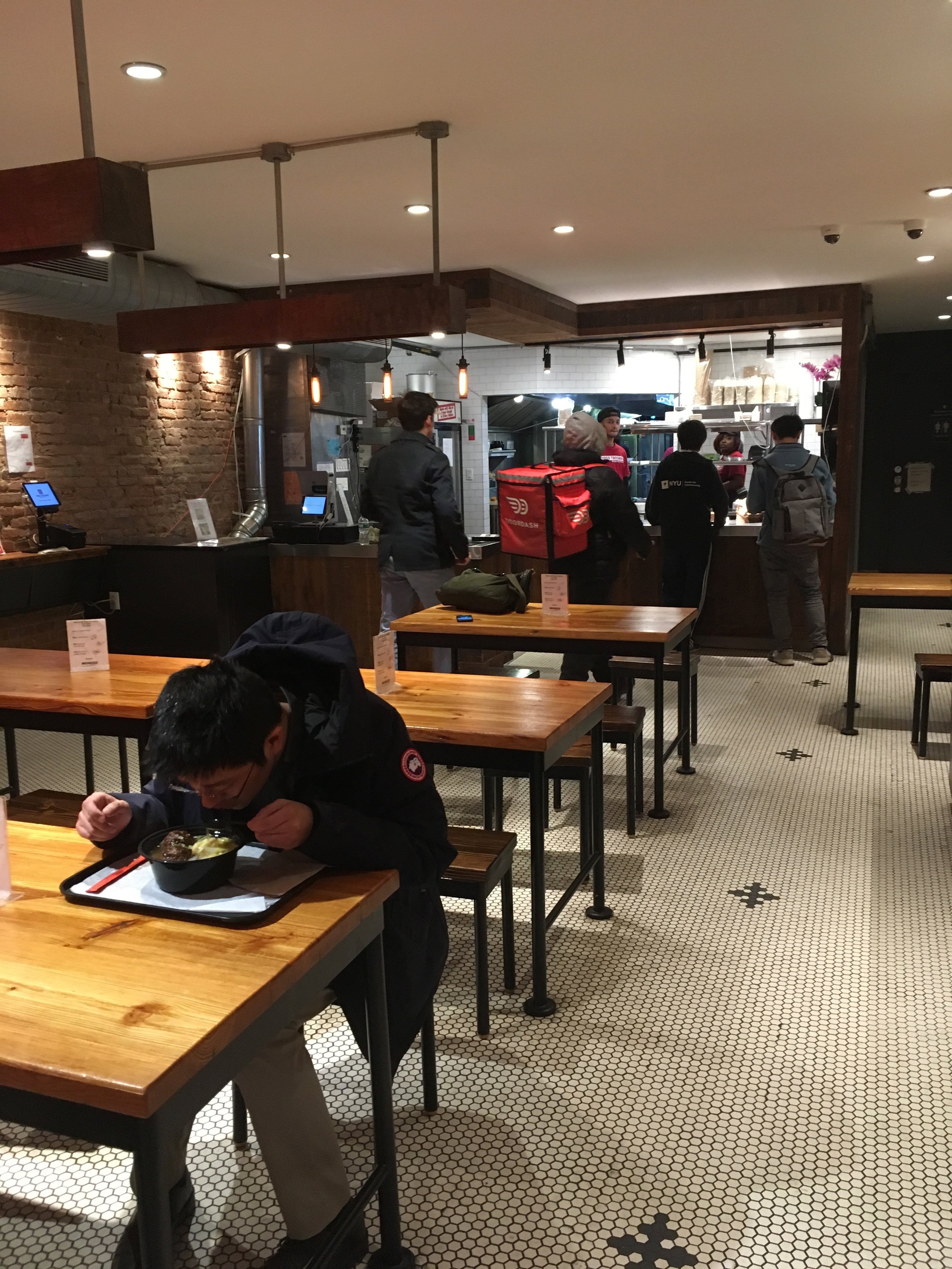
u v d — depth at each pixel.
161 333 4.73
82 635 3.32
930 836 3.96
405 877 1.79
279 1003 1.39
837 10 2.97
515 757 2.55
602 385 11.08
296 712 1.74
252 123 3.89
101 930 1.50
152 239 2.75
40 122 3.84
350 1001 1.75
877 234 5.86
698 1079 2.45
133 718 2.85
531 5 2.90
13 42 3.07
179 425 7.71
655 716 4.09
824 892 3.48
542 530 5.05
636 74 3.45
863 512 11.22
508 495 5.10
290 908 1.56
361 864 1.70
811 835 4.00
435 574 5.40
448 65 3.35
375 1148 1.84
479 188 4.82
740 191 4.95
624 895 3.48
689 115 3.86
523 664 7.25
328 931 1.49
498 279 6.78
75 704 2.89
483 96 3.64
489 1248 1.93
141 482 7.34
